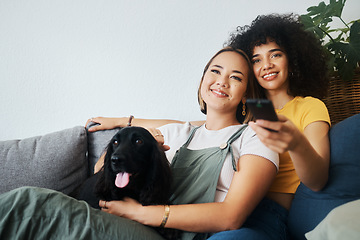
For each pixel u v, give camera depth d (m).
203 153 1.29
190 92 2.10
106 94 2.11
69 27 2.10
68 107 2.09
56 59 2.09
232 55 1.44
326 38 2.14
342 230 0.76
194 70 2.10
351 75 1.68
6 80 2.07
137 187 1.19
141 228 1.05
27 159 1.58
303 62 1.64
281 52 1.53
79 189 1.54
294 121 1.43
